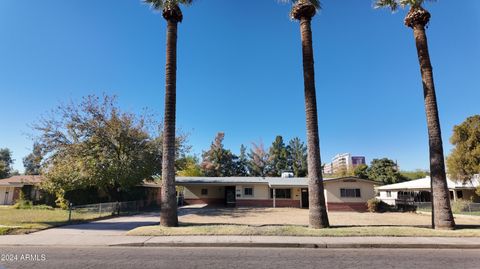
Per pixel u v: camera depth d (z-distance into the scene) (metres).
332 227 13.12
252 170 66.88
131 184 25.81
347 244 10.05
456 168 27.08
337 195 29.12
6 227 13.22
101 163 23.33
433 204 13.38
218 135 61.62
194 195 36.66
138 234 11.82
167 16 15.33
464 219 21.22
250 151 67.88
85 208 19.75
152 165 26.61
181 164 30.27
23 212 22.91
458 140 27.36
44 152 24.56
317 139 13.85
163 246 10.16
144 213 23.83
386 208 28.42
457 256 8.65
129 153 25.25
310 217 13.17
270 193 33.09
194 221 18.91
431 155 13.73
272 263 7.64
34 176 33.88
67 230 13.37
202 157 60.25
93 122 24.88
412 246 10.03
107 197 27.50
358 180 29.28
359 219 21.36
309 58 14.51
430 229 12.73
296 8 14.81
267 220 19.84
